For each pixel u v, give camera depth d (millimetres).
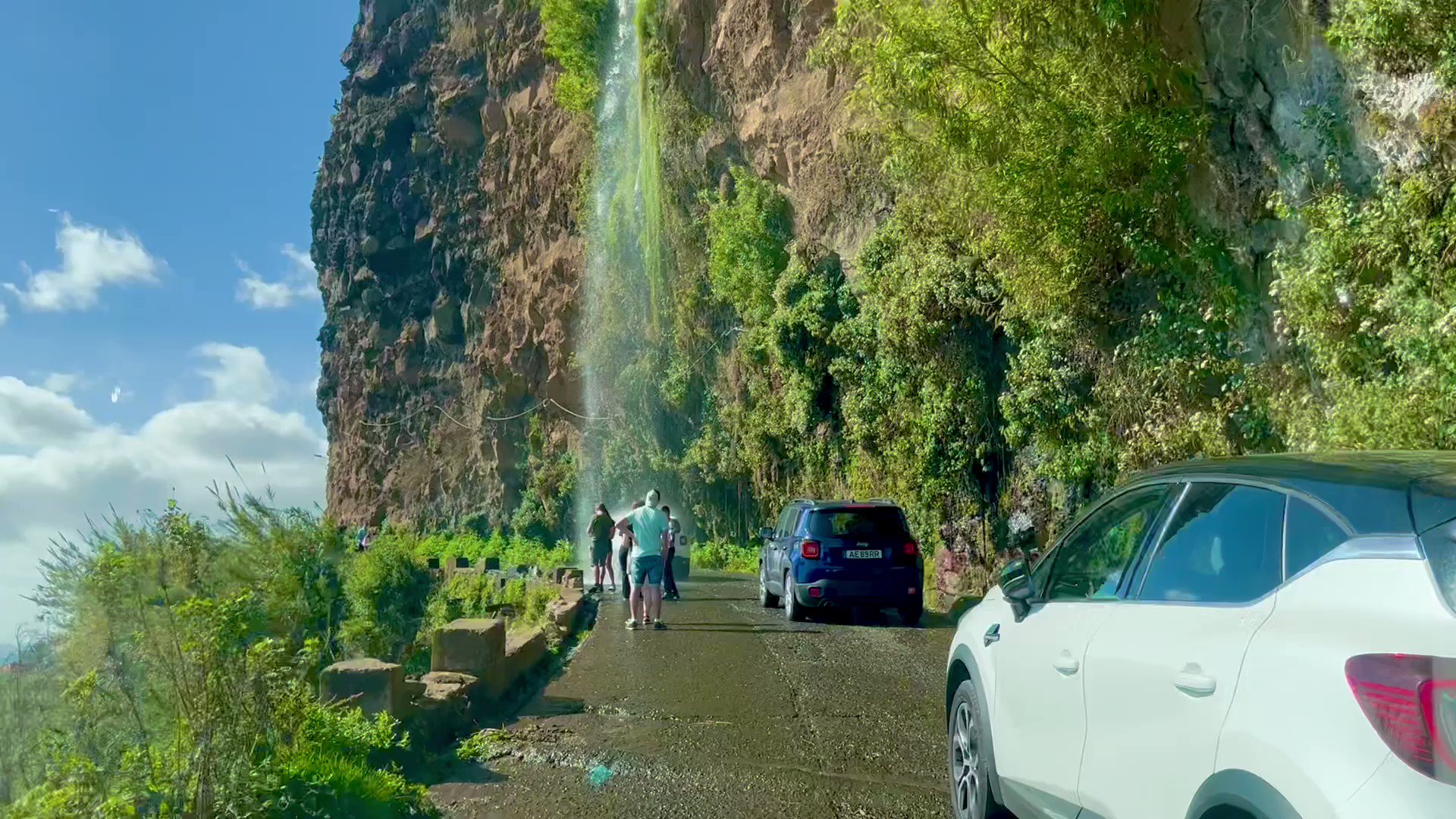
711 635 14734
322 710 6781
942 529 23109
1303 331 10352
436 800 6555
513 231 62469
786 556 17047
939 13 13641
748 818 6129
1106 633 3926
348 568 14750
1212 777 3086
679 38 43062
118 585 5238
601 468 52344
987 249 16141
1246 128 12102
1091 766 3879
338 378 82125
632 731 8422
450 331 69938
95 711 5188
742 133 38625
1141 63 12523
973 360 21312
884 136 16500
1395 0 9203
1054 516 18672
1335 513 3123
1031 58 13258
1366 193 10469
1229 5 12023
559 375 56719
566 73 56375
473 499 66000
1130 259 14297
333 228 83688
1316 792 2639
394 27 79250
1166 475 4258
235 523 6484
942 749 7766
